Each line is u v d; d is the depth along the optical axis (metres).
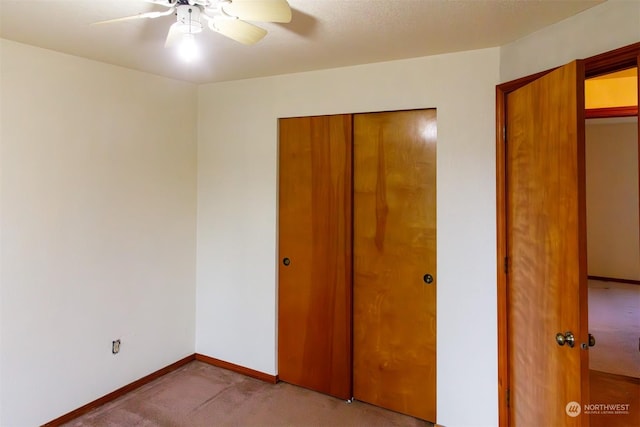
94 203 2.64
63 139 2.47
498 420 2.31
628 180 6.01
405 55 2.44
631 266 6.02
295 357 3.02
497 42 2.21
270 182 3.04
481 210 2.34
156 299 3.10
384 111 2.63
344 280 2.81
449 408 2.46
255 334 3.15
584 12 1.80
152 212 3.04
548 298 1.86
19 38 2.18
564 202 1.72
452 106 2.40
